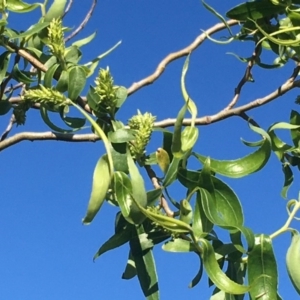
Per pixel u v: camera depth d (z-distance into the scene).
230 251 0.44
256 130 0.45
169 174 0.43
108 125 0.46
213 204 0.43
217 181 0.43
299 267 0.42
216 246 0.44
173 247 0.43
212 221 0.42
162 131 0.44
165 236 0.44
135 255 0.44
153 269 0.44
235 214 0.42
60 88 0.47
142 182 0.40
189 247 0.43
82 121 0.48
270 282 0.42
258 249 0.42
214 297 0.44
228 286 0.41
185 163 0.44
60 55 0.48
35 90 0.46
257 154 0.44
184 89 0.45
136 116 0.44
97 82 0.45
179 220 0.42
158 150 0.44
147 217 0.42
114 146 0.43
